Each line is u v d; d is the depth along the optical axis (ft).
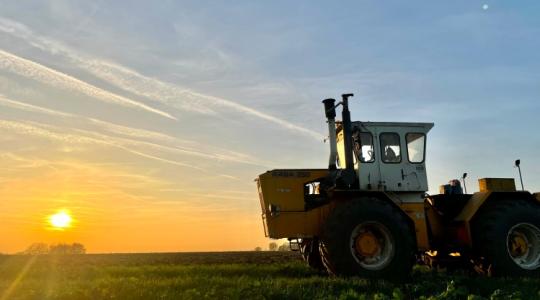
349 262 33.19
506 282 31.55
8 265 56.39
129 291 26.37
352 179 36.68
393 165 37.76
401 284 30.19
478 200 37.93
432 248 40.16
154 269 44.55
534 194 40.63
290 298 24.22
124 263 67.36
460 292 24.68
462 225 38.24
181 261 75.77
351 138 37.45
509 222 37.06
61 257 99.40
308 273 39.27
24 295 26.96
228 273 39.93
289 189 36.96
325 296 24.82
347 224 33.83
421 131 38.91
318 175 38.01
